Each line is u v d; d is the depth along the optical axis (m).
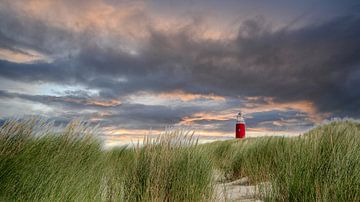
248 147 8.52
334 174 3.97
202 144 5.50
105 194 4.26
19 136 3.82
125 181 4.50
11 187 3.33
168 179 4.40
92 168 4.32
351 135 4.92
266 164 5.88
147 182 4.31
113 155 6.33
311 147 4.50
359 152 4.28
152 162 4.52
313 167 4.11
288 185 4.04
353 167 4.04
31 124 4.02
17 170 3.46
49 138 4.13
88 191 3.95
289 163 4.39
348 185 3.80
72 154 4.15
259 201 4.54
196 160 4.68
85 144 4.54
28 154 3.65
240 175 7.25
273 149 6.86
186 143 4.98
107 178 4.60
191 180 4.45
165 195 4.29
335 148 4.33
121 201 4.14
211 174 4.89
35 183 3.47
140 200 4.23
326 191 3.67
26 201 3.26
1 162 3.43
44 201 3.32
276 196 4.18
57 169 3.74
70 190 3.61
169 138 4.96
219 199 4.64
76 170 4.00
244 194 5.05
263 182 4.89
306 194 3.82
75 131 4.57
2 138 3.72
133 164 4.78
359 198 3.65
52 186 3.50
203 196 4.36
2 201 3.15
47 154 3.83
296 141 5.08
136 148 4.88
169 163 4.53
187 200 4.23
